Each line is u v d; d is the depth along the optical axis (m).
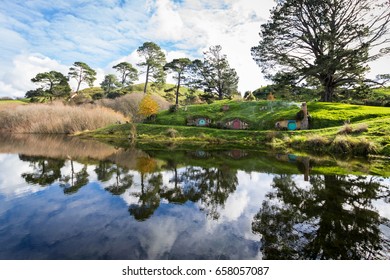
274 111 42.69
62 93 83.25
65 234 6.27
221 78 70.69
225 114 46.97
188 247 5.57
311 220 6.97
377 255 5.15
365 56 37.25
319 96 55.06
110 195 9.74
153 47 73.06
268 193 9.92
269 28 41.94
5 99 89.00
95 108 63.09
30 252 5.42
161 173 14.09
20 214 7.67
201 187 11.02
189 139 37.78
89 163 17.38
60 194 9.84
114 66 94.31
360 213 7.46
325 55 37.59
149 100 52.78
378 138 21.16
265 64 45.50
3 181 11.92
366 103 46.62
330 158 19.03
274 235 6.12
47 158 19.59
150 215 7.59
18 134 47.56
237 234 6.21
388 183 10.95
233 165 16.64
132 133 41.25
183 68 67.75
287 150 25.27
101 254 5.31
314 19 39.69
